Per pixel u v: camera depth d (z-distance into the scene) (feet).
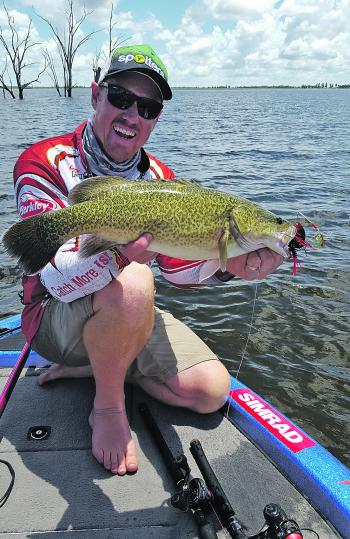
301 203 10.85
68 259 2.64
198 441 2.79
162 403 3.41
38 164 2.93
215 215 2.71
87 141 3.07
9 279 6.74
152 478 2.70
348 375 4.75
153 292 2.96
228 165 17.06
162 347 3.36
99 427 2.86
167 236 2.67
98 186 2.63
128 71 2.87
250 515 2.51
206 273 3.01
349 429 4.07
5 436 2.99
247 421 3.28
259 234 2.78
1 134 25.63
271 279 6.78
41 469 2.73
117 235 2.60
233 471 2.81
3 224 8.71
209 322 5.73
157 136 28.60
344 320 5.71
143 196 2.61
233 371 4.81
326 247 7.90
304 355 5.06
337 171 15.88
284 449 2.94
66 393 3.46
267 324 5.66
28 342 3.16
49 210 2.79
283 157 19.61
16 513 2.42
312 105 90.27
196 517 2.34
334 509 2.51
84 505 2.49
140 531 2.35
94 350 2.81
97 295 2.72
